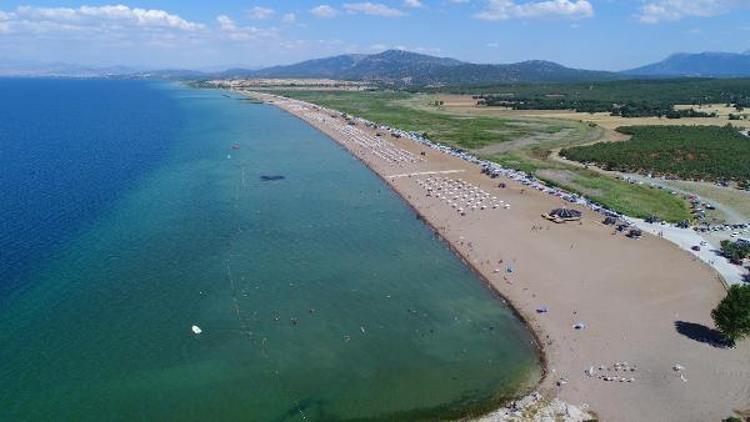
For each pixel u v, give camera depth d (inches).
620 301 2559.1
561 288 2701.8
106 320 2384.4
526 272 2898.6
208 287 2723.9
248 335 2288.4
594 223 3646.7
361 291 2723.9
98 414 1809.8
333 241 3425.2
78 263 2974.9
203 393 1921.8
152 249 3211.1
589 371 2014.0
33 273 2829.7
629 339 2230.6
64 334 2263.8
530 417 1768.0
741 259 3011.8
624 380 1958.7
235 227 3646.7
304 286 2765.7
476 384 1974.7
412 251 3275.1
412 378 2014.0
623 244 3270.2
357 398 1899.6
